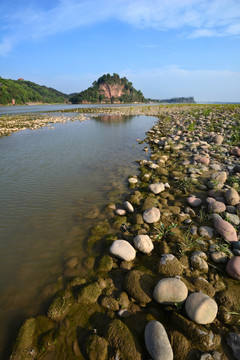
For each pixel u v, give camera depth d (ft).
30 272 10.73
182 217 14.85
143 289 9.27
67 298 9.27
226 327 7.98
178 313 8.36
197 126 53.21
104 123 73.05
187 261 11.03
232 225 13.35
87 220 15.10
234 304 8.72
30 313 8.75
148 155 31.96
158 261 11.23
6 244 12.69
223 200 16.25
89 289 9.43
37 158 30.25
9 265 11.16
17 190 19.86
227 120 58.80
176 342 7.39
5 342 7.77
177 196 18.38
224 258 11.06
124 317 8.50
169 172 24.14
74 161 28.91
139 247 11.66
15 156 31.27
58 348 7.53
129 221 14.94
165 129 54.60
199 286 9.47
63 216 15.62
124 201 17.85
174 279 9.20
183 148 34.12
